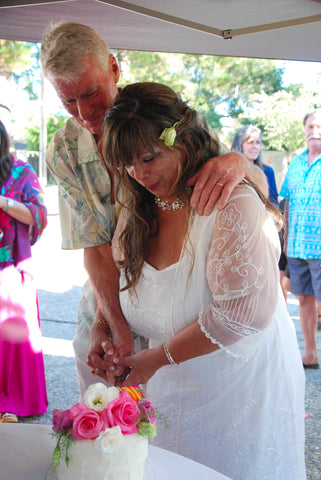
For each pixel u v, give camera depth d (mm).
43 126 20625
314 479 2557
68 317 5195
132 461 1045
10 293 2945
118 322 1779
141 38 2852
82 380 2061
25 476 1151
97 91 1692
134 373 1571
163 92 1365
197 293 1496
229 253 1364
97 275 1933
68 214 2023
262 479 1552
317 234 3918
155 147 1331
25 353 3006
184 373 1576
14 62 18141
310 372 3912
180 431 1608
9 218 2926
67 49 1641
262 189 1566
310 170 4059
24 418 3072
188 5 2471
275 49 2982
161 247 1577
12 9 2465
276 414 1555
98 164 1936
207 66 22578
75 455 1044
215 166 1423
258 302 1377
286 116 21516
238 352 1463
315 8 2516
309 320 4000
